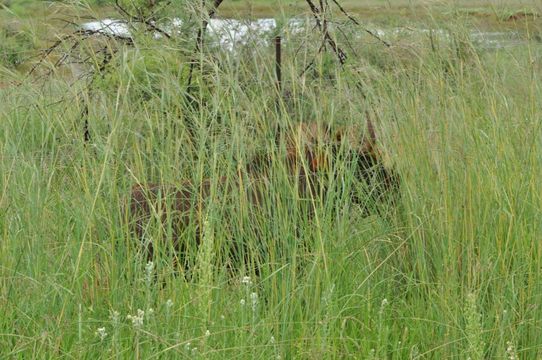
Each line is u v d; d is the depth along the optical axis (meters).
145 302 7.12
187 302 7.07
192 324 6.95
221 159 8.26
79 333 6.57
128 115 8.28
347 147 8.40
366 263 7.95
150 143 8.14
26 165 8.09
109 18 10.50
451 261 7.57
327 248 7.68
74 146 8.38
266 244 7.79
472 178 8.05
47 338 6.64
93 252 7.54
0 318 6.88
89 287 7.36
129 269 7.35
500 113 8.57
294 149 8.61
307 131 8.57
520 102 8.83
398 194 8.33
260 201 8.41
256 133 8.57
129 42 10.01
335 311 7.25
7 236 7.55
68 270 7.49
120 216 7.59
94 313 7.11
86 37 9.93
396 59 8.97
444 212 7.82
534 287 7.53
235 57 8.75
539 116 8.43
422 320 7.33
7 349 6.62
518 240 7.80
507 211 7.83
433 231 7.85
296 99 8.63
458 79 8.62
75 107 8.88
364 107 8.62
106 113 8.48
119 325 6.69
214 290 7.43
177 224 8.19
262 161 8.35
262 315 7.32
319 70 8.61
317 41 9.35
